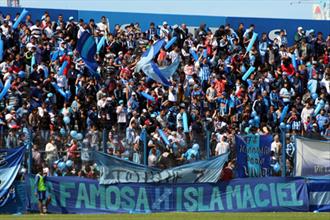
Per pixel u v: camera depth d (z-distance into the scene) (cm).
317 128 4444
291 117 4459
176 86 4509
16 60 4372
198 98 4472
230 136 3681
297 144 3644
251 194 3578
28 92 4153
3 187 3397
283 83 4800
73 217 3206
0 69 4297
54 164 3481
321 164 3653
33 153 3462
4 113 3950
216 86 4638
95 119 4131
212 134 3672
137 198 3528
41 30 4678
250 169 3622
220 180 3584
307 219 3155
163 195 3550
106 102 4197
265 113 4522
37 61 4466
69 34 4744
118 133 3584
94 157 3519
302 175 3638
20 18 4744
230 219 3134
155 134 3656
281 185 3594
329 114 4619
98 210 3481
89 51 4469
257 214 3412
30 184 3428
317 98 4806
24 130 3522
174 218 3162
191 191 3562
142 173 3547
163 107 4350
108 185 3509
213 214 3397
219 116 4300
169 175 3559
